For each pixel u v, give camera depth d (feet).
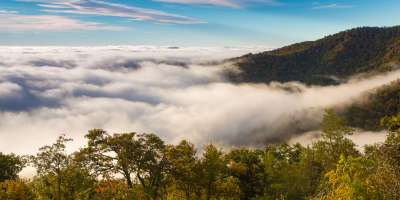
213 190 130.00
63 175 116.16
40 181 118.52
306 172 151.53
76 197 117.70
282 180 150.51
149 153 129.18
